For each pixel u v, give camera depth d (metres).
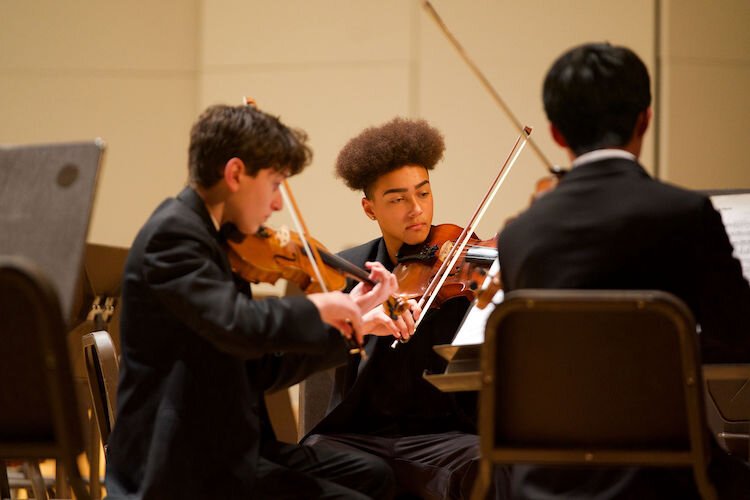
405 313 6.18
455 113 12.42
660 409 4.21
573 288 4.42
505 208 12.30
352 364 6.80
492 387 4.18
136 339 4.95
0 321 4.02
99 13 13.63
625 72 4.66
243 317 4.70
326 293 5.11
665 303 3.97
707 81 12.30
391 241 7.06
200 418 4.85
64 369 3.99
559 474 4.44
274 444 5.48
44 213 4.35
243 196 5.11
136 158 13.62
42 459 4.38
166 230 4.87
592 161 4.64
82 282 7.43
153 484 4.72
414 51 12.57
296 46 12.82
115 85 13.62
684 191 4.51
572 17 12.23
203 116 5.19
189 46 13.60
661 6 12.25
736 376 4.80
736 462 4.62
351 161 7.07
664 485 4.39
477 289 5.83
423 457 6.30
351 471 5.37
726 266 4.44
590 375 4.21
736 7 12.31
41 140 13.59
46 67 13.62
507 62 12.34
